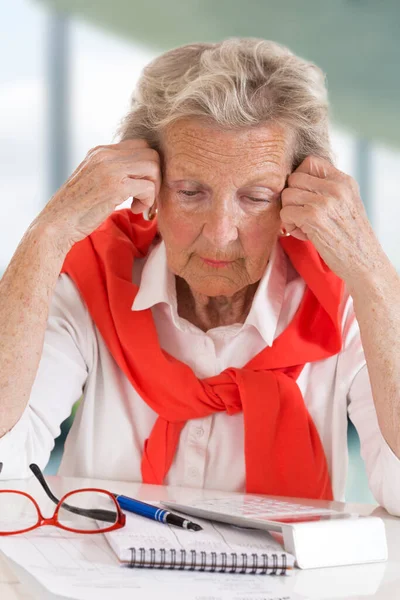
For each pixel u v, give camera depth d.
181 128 1.55
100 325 1.80
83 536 1.16
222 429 1.76
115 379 1.82
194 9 8.52
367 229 1.61
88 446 1.81
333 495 1.81
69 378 1.77
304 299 1.83
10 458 1.56
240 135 1.54
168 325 1.83
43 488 1.45
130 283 1.83
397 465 1.46
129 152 1.61
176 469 1.76
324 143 1.69
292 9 9.17
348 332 1.81
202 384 1.74
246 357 1.81
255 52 1.58
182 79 1.56
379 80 9.54
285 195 1.61
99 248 1.89
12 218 8.13
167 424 1.75
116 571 1.01
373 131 9.68
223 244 1.57
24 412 1.61
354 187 1.62
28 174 8.19
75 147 8.30
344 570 1.08
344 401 1.80
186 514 1.27
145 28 8.45
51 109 8.20
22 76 8.12
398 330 1.55
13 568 1.02
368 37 9.45
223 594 0.96
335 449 1.80
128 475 1.79
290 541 1.08
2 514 1.28
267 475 1.71
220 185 1.54
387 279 1.59
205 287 1.65
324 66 9.43
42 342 1.56
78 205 1.60
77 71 8.28
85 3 8.13
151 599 0.93
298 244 1.83
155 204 1.74
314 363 1.82
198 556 1.04
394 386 1.51
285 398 1.74
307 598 0.96
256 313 1.76
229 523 1.20
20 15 8.03
